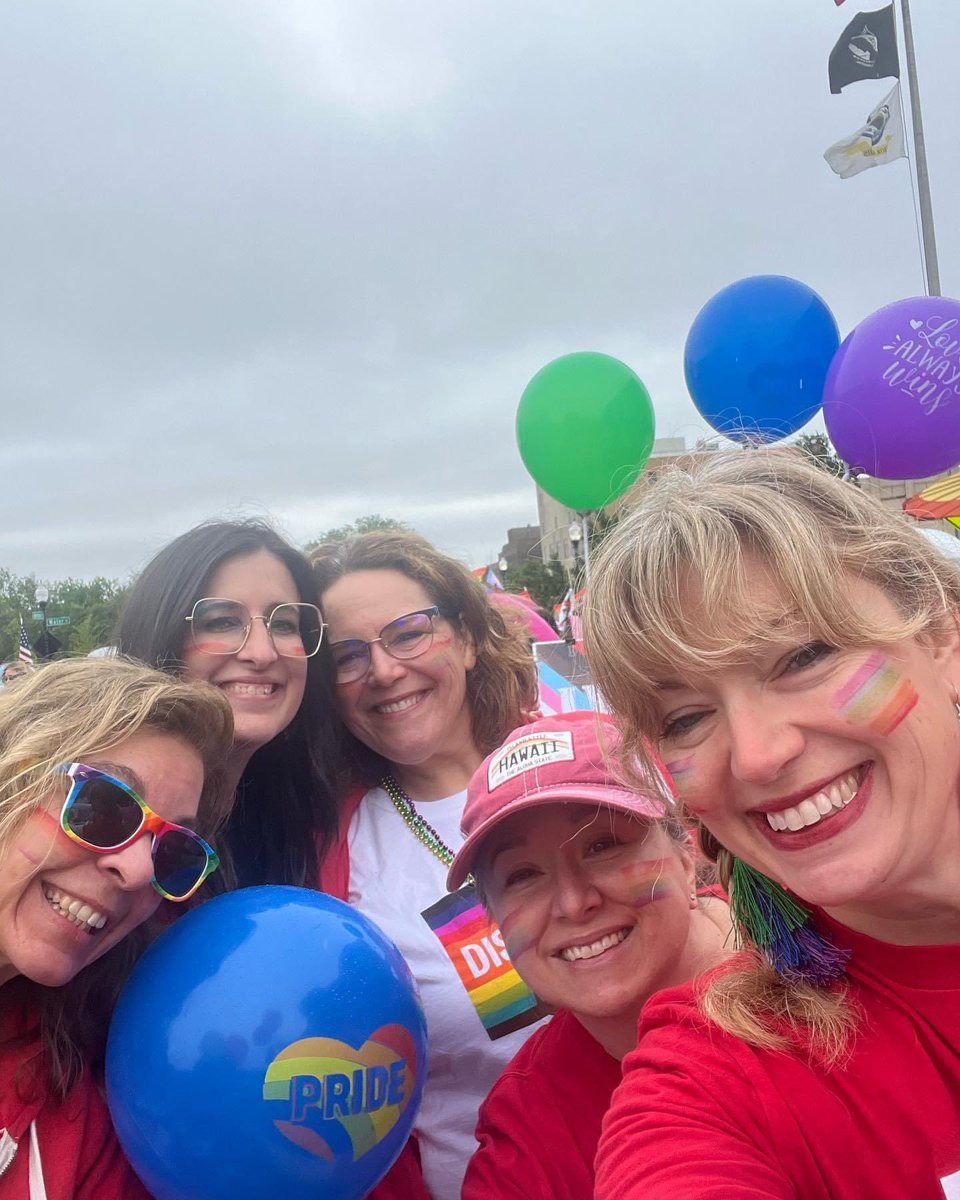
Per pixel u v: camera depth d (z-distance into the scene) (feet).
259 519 3.51
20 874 1.95
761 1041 1.61
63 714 2.08
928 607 1.58
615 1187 1.55
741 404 6.78
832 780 1.54
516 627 4.02
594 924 2.27
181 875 2.19
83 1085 2.14
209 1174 1.93
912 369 5.76
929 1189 1.49
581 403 6.80
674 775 1.67
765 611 1.51
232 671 3.27
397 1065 2.06
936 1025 1.58
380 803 3.59
